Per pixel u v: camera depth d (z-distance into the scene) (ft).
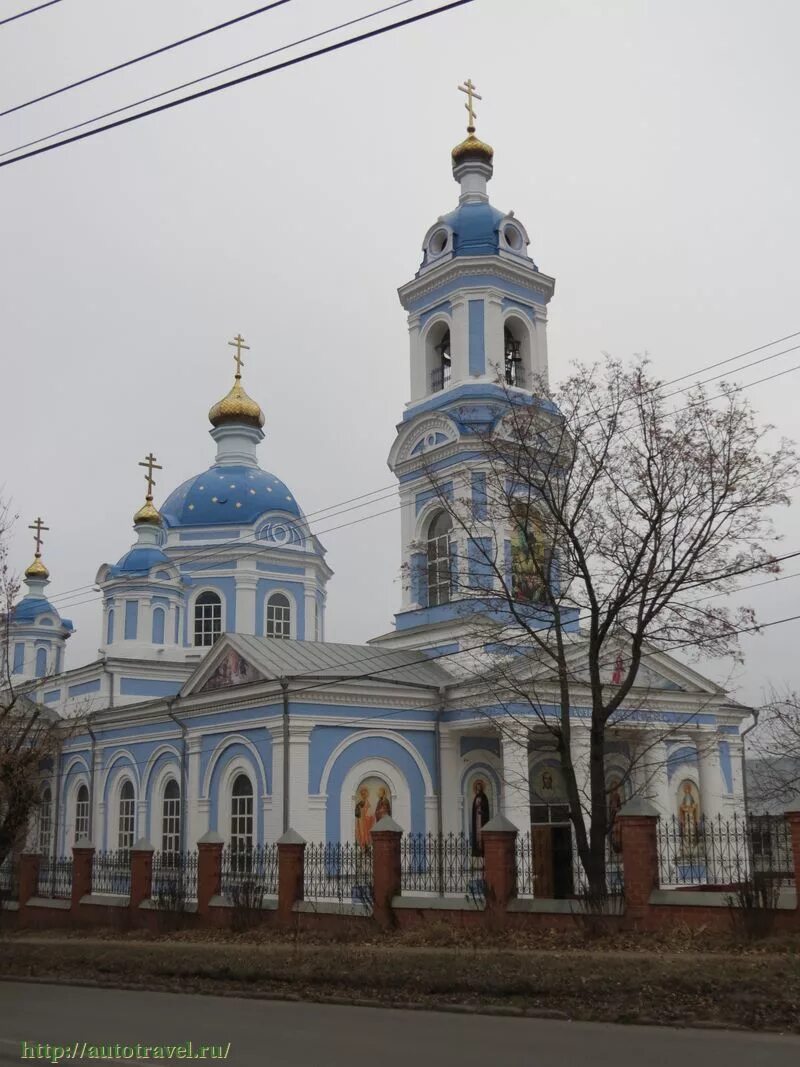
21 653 195.00
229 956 69.72
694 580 78.38
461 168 135.85
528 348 132.05
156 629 161.68
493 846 76.23
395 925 79.66
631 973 53.31
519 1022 46.70
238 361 183.32
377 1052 40.04
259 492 172.14
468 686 111.86
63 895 110.93
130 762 134.31
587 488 80.94
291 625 169.07
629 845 70.90
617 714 110.73
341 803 106.73
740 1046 39.88
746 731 129.49
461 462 117.39
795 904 63.67
